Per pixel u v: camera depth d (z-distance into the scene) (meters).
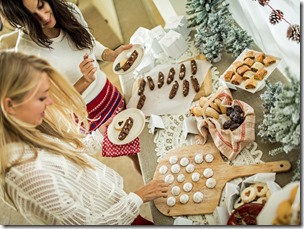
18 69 0.92
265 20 1.33
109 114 1.63
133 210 1.14
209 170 1.21
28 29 1.33
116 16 2.99
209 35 1.57
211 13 1.54
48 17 1.33
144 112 1.57
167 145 1.39
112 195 1.12
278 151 1.14
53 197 0.95
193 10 1.64
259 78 1.30
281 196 0.73
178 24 1.73
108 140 1.52
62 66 1.46
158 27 1.83
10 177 0.94
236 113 1.26
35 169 0.94
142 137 1.48
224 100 1.32
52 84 1.10
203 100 1.39
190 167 1.25
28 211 0.98
